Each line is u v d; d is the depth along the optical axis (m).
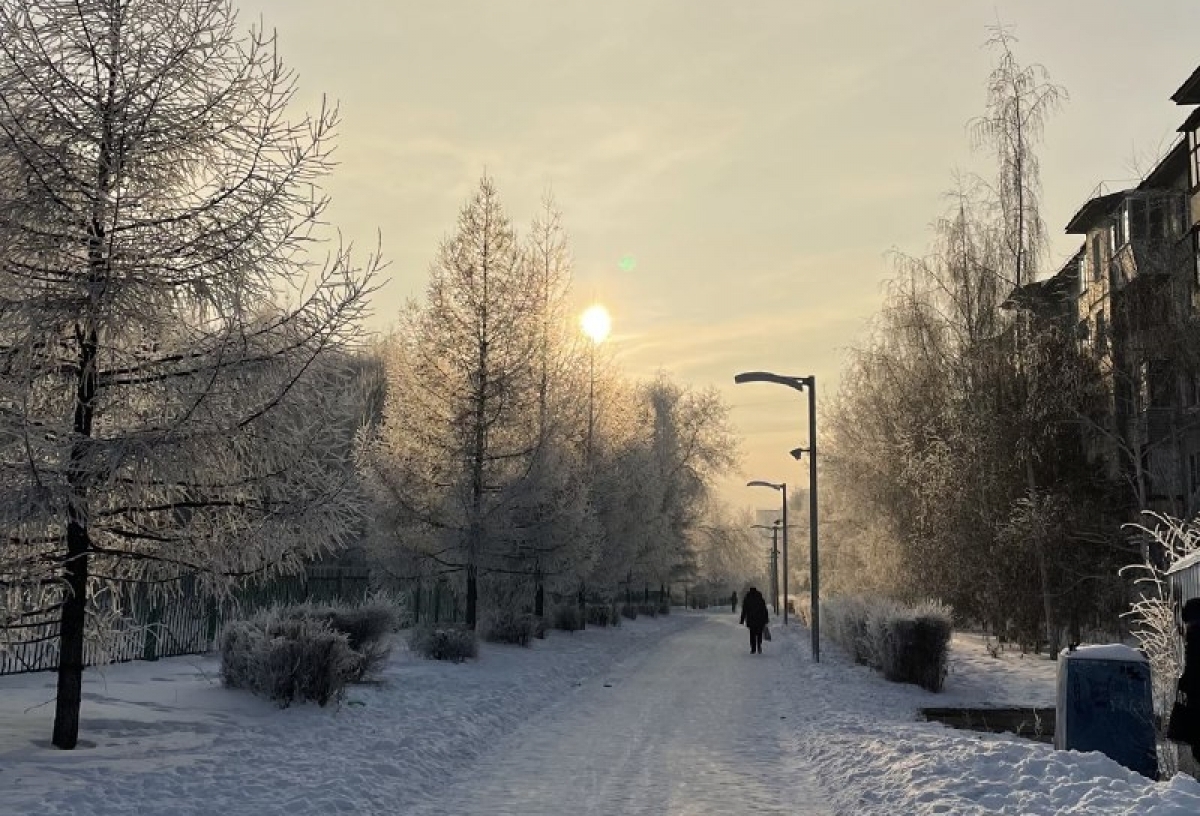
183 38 10.45
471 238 26.31
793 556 92.31
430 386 26.02
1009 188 30.78
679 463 64.81
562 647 28.88
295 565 11.63
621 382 41.78
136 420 10.71
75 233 10.05
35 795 7.87
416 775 10.30
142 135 10.16
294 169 10.76
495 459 26.08
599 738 13.58
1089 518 27.67
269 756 10.20
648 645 36.22
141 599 17.69
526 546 27.17
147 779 8.72
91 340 10.34
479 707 15.38
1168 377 27.33
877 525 35.88
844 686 20.30
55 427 9.73
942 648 19.88
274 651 13.51
